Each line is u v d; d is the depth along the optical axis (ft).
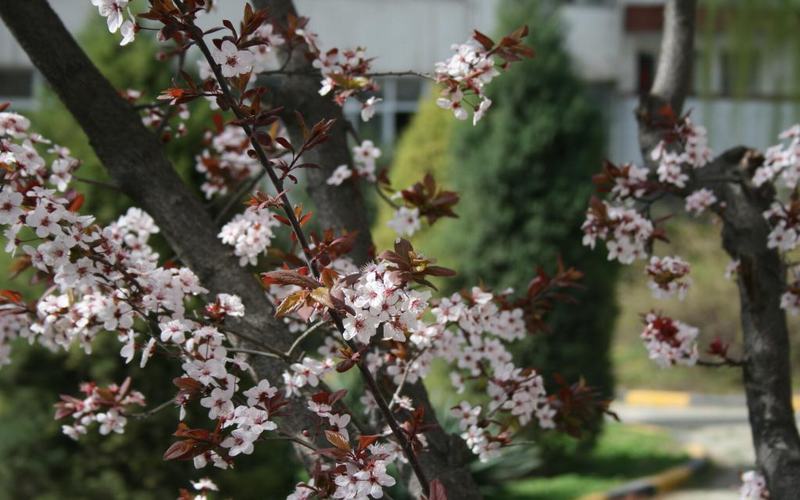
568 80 30.96
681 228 51.01
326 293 6.53
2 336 9.31
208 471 21.06
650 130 10.61
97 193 19.71
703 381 47.75
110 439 20.40
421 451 8.30
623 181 10.06
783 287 9.71
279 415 8.07
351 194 9.98
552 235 30.01
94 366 20.07
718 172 10.07
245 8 6.99
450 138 31.96
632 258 9.89
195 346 7.68
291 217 7.22
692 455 33.76
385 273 6.73
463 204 30.78
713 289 48.47
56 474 20.59
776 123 60.95
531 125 30.35
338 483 7.04
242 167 12.23
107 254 7.82
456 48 8.48
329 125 7.18
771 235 9.30
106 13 6.98
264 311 8.57
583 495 28.71
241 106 7.09
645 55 64.08
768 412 9.47
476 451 9.02
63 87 8.45
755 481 9.35
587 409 10.12
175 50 10.09
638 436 36.35
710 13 59.77
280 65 9.95
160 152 8.79
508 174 30.25
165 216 8.66
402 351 8.96
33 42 8.30
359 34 56.03
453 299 9.02
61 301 8.53
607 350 30.73
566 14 62.23
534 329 10.24
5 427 20.30
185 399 7.65
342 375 25.21
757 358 9.59
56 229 7.36
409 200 9.68
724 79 63.77
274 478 21.75
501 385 9.38
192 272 8.54
